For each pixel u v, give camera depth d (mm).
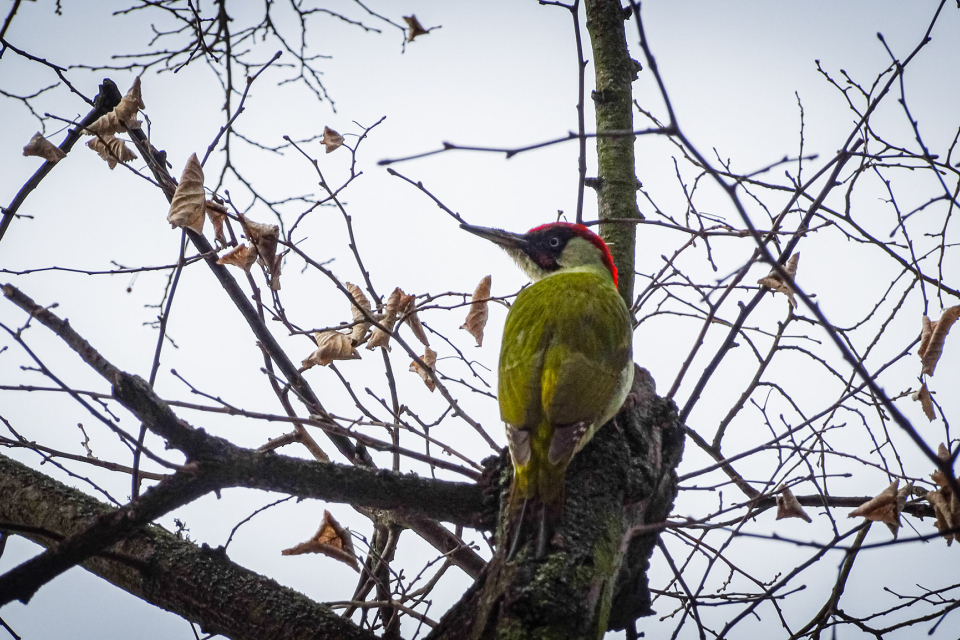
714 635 10016
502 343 10539
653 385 10086
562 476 8508
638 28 6242
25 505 9602
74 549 8203
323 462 8750
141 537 9320
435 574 10828
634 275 12180
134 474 9023
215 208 9594
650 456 9172
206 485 8375
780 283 9734
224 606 8984
